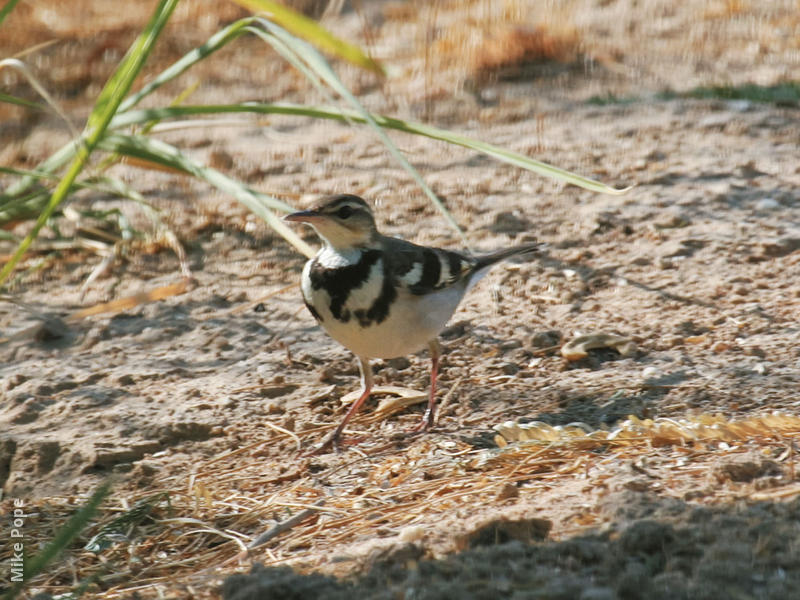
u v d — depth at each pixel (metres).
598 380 11.21
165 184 17.14
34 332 12.89
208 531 8.93
